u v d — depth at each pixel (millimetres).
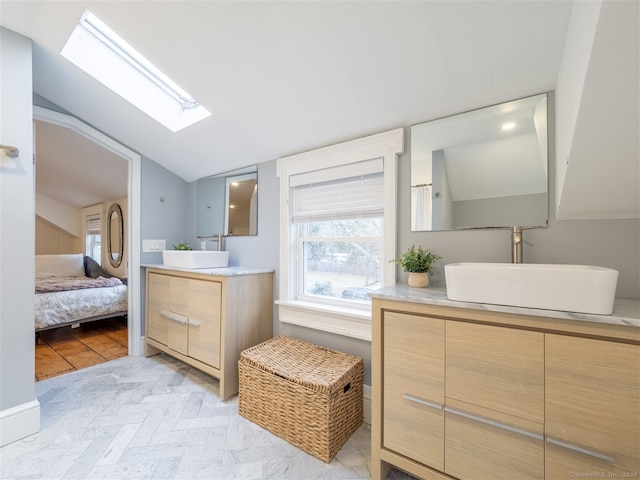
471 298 1076
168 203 2900
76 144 2928
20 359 1537
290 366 1623
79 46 1751
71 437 1542
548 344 948
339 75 1456
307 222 2131
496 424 1020
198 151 2469
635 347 839
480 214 1461
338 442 1468
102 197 4395
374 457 1286
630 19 623
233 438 1551
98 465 1354
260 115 1869
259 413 1654
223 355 1927
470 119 1482
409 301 1198
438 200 1571
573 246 1260
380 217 1801
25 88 1570
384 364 1274
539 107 1319
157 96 2121
